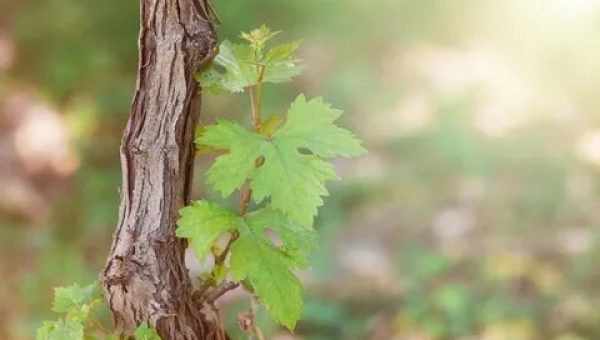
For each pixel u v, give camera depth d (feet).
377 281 23.18
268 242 5.95
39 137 30.68
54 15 35.55
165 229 6.16
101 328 6.54
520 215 25.94
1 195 27.63
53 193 28.55
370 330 21.43
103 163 30.30
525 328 21.06
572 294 22.15
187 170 6.21
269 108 31.30
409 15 39.34
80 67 34.01
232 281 6.40
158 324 6.21
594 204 26.16
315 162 5.88
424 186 27.94
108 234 26.25
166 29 5.97
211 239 5.85
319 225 25.62
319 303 21.85
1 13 36.40
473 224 25.70
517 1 39.47
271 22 37.40
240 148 5.92
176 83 6.02
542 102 33.47
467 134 30.19
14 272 24.02
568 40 37.24
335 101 33.19
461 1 39.65
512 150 29.55
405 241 25.22
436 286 22.85
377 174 28.76
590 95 33.71
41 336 6.37
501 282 22.75
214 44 6.06
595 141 30.50
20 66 34.58
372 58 36.86
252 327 6.62
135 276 6.18
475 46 38.34
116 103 32.53
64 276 23.56
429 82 35.24
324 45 37.06
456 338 21.04
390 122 32.14
